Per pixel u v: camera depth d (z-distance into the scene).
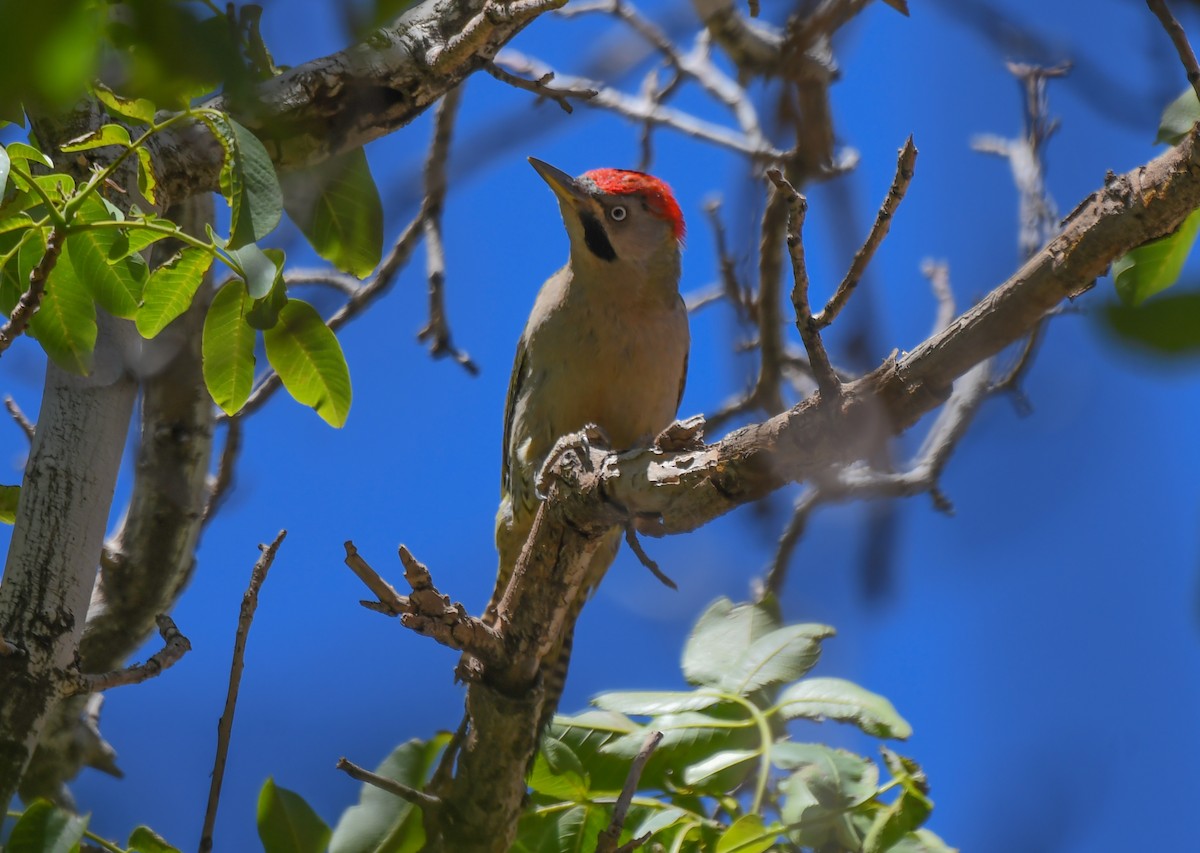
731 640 9.26
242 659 8.06
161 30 4.16
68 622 7.80
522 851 9.15
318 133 9.23
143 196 8.20
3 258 7.44
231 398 8.23
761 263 12.44
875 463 6.82
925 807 7.93
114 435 8.19
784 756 8.31
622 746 9.02
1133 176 6.01
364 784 9.10
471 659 8.98
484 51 9.57
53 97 3.35
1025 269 6.29
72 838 7.62
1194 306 3.20
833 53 7.30
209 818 7.87
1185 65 5.34
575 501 8.48
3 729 7.57
